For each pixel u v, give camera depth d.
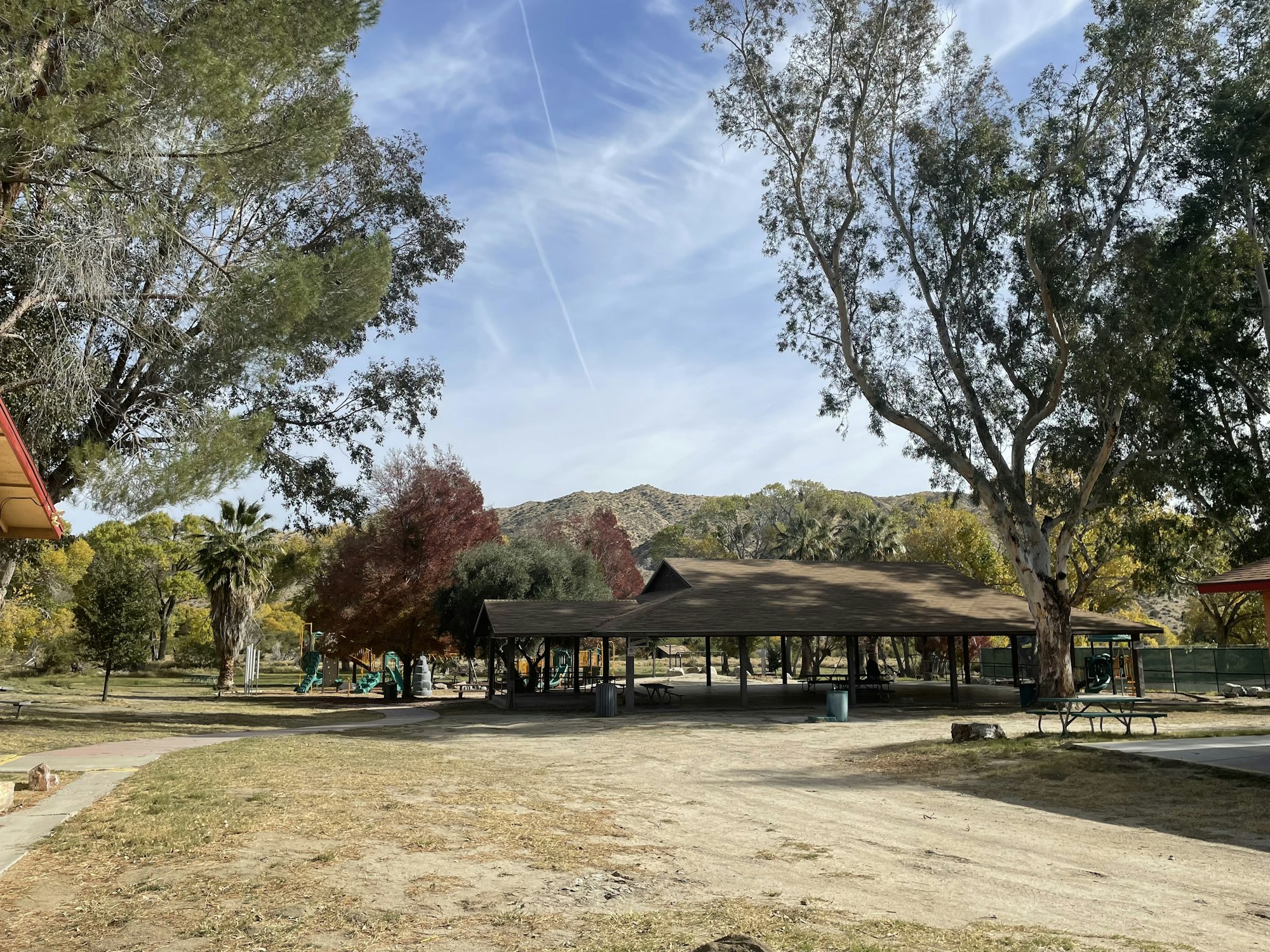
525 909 6.51
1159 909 6.58
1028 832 9.59
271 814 10.04
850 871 7.77
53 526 12.70
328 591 41.12
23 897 6.82
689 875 7.60
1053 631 27.05
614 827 9.80
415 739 21.30
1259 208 28.64
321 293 18.80
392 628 40.31
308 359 25.53
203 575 43.47
